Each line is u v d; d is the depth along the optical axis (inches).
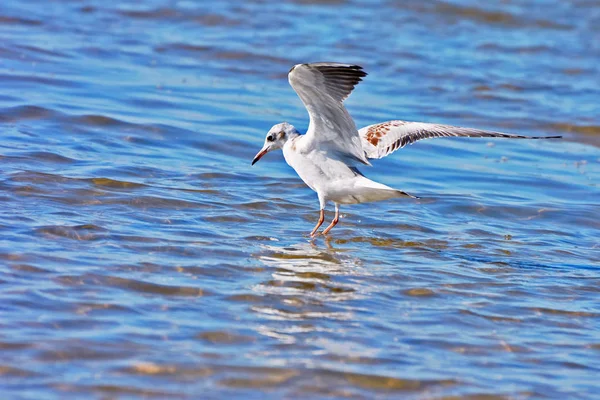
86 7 1133.7
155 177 642.2
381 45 1098.7
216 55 1018.7
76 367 363.3
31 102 776.9
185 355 379.6
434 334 421.4
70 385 349.4
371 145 552.7
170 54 1004.6
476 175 744.3
